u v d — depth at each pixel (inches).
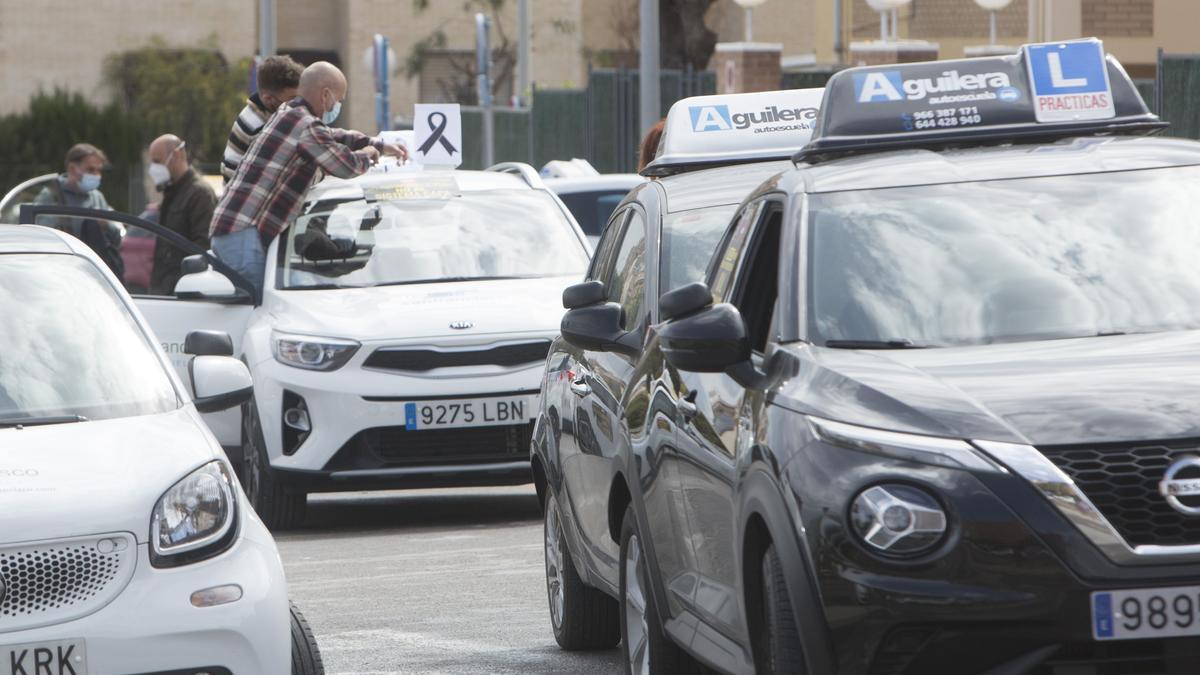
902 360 692.7
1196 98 2317.9
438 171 1792.6
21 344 894.4
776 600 669.9
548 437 1069.8
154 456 800.9
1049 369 671.1
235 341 1624.0
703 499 762.2
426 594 1252.5
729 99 1243.2
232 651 762.8
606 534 947.3
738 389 742.5
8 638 741.3
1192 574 617.0
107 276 959.0
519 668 1011.9
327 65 1782.7
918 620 621.6
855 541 627.2
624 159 3654.0
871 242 762.8
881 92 848.3
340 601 1238.9
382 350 1525.6
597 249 1135.6
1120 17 3609.7
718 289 842.8
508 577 1306.6
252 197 1699.1
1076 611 616.1
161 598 758.5
